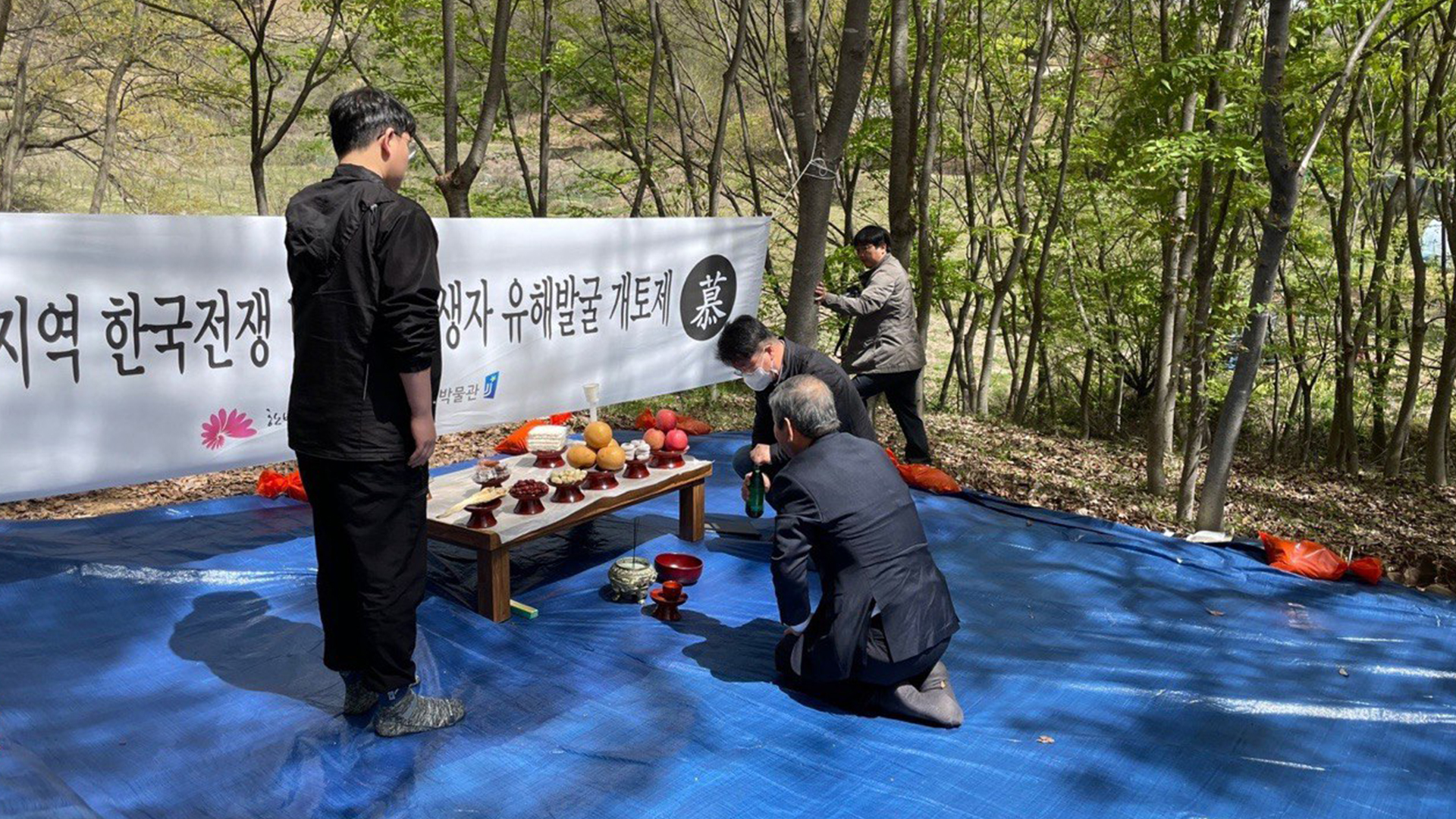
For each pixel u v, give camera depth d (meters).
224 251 4.57
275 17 13.73
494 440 8.06
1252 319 6.80
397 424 2.99
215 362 4.62
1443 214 12.66
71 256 4.13
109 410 4.33
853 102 6.64
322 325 2.92
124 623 3.78
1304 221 12.88
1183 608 4.63
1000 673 3.82
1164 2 9.20
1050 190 13.20
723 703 3.45
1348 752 3.36
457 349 5.57
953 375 18.50
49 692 3.26
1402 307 14.81
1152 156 7.97
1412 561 5.66
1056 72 13.27
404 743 3.10
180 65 15.66
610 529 5.20
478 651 3.73
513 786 2.91
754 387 4.59
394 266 2.86
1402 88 11.88
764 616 4.29
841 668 3.33
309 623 3.88
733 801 2.88
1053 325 14.70
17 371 4.05
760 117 13.66
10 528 4.57
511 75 10.78
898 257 8.66
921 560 3.43
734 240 7.07
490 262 5.63
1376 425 15.37
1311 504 10.58
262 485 5.30
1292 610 4.69
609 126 12.55
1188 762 3.23
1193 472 8.17
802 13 6.60
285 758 2.98
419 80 11.31
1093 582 4.89
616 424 8.32
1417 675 4.00
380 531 3.02
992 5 12.66
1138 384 16.83
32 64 16.11
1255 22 10.06
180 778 2.85
